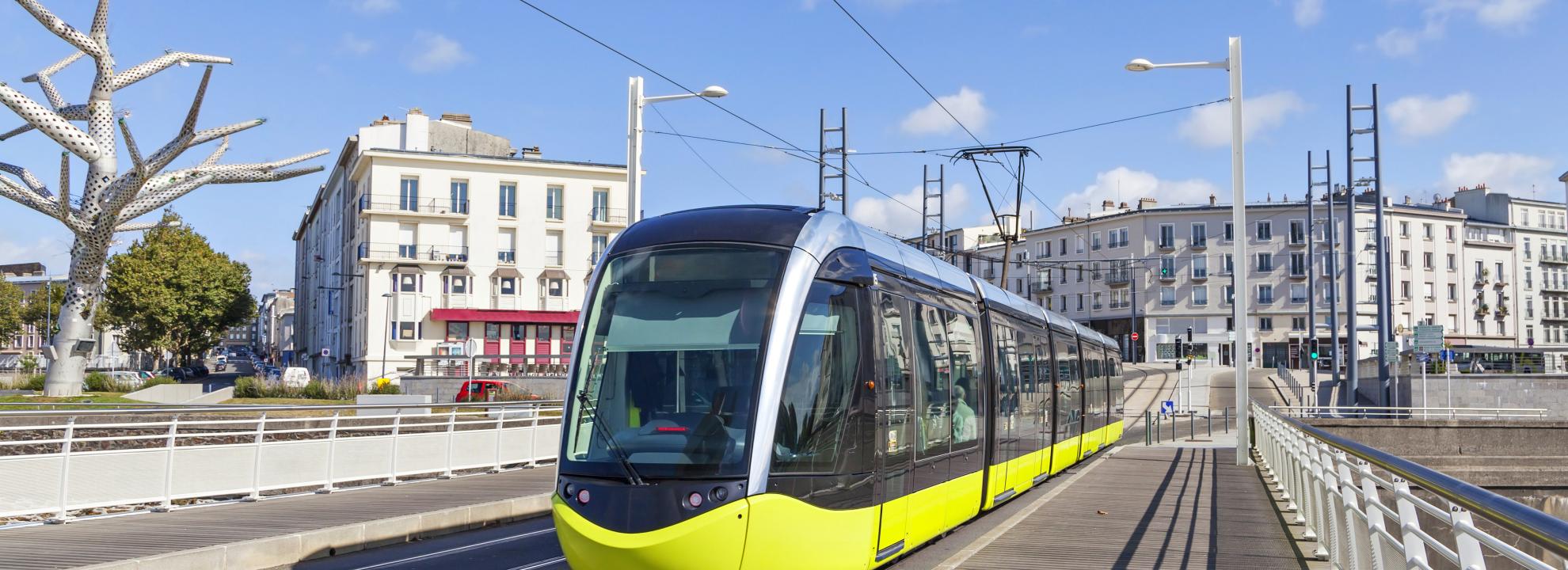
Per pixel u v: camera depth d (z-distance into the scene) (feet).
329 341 273.75
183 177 131.85
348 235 244.42
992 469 46.11
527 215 222.07
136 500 46.93
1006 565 33.19
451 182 218.38
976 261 375.66
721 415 27.73
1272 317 305.94
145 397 162.91
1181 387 232.53
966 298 44.91
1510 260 330.75
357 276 223.10
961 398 41.88
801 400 28.73
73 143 125.90
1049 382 61.00
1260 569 32.12
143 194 130.21
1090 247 331.98
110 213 126.52
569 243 224.12
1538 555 32.12
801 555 28.04
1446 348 164.25
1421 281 312.50
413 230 216.33
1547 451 122.21
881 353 33.12
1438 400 179.11
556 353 223.30
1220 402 212.02
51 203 126.21
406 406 64.18
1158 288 314.76
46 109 123.44
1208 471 70.59
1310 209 209.97
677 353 28.86
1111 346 92.99
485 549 41.81
